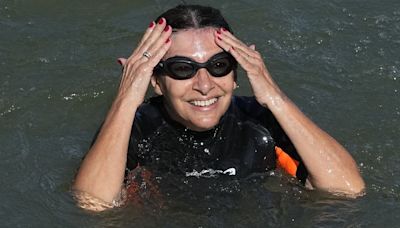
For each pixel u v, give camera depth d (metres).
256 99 6.81
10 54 9.47
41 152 7.75
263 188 6.92
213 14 6.46
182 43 6.29
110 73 9.16
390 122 8.27
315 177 6.84
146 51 6.55
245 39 9.77
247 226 6.56
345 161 6.89
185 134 6.88
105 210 6.64
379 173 7.40
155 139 6.95
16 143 7.91
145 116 6.98
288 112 6.75
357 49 9.60
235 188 6.89
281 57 9.44
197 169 6.95
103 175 6.63
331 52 9.55
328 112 8.42
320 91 8.80
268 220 6.62
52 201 6.93
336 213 6.70
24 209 6.87
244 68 6.60
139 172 6.96
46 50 9.57
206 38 6.29
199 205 6.74
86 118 8.43
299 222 6.61
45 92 8.79
